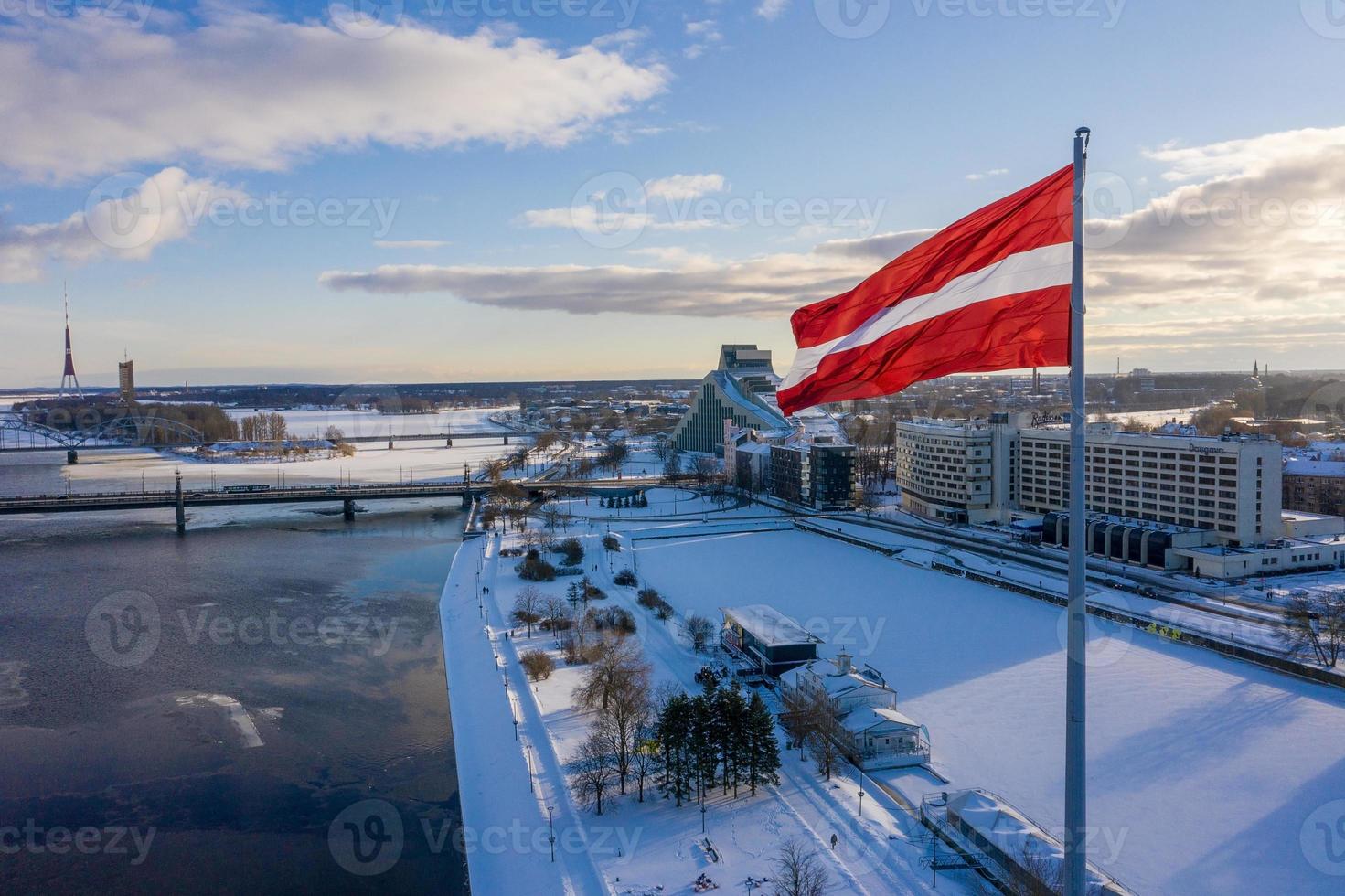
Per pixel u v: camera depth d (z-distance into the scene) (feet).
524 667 466.70
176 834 319.27
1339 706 403.75
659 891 267.59
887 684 447.42
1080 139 106.73
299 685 465.47
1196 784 333.83
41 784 356.38
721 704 337.52
